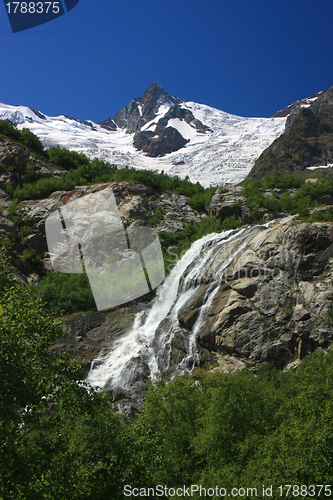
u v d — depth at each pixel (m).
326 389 19.48
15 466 13.01
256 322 32.78
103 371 37.75
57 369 15.54
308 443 15.88
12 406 13.59
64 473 14.35
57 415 15.27
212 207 60.03
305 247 34.59
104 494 14.81
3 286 18.94
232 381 20.38
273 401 20.67
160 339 38.34
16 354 13.69
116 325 42.97
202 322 35.53
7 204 59.97
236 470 16.72
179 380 23.05
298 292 33.31
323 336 30.73
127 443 16.72
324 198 56.41
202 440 18.81
